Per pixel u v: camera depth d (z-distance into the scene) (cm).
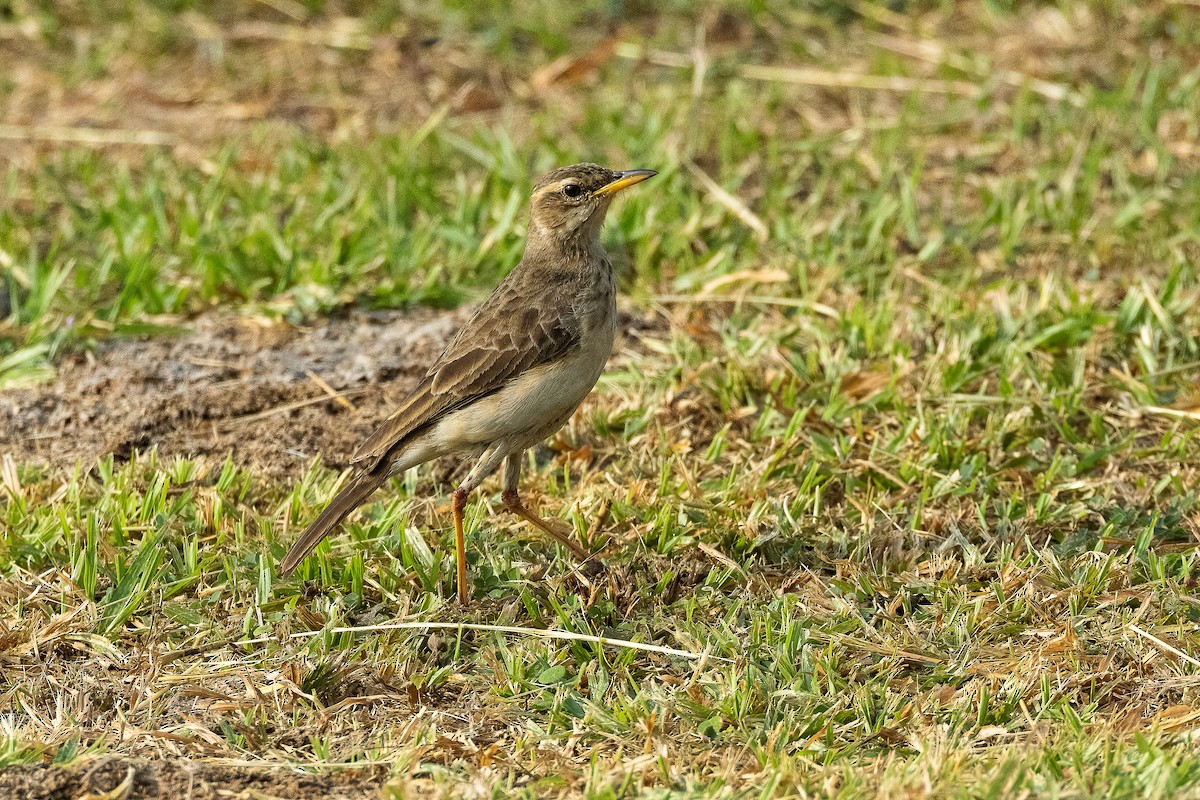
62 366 1258
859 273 1340
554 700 860
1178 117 1591
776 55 1795
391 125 1666
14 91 1762
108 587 979
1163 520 1019
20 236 1444
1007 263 1366
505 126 1662
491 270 1377
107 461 1119
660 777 785
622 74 1755
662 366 1228
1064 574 957
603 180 1009
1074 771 759
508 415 970
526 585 970
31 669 905
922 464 1082
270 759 816
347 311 1330
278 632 927
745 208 1434
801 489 1050
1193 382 1171
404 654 904
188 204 1473
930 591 950
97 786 763
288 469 1133
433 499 1088
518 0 1894
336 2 1920
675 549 1005
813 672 870
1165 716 823
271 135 1642
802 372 1206
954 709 840
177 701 871
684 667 892
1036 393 1155
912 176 1466
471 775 786
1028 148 1565
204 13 1906
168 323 1316
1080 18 1806
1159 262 1351
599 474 1102
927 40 1812
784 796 760
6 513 1055
